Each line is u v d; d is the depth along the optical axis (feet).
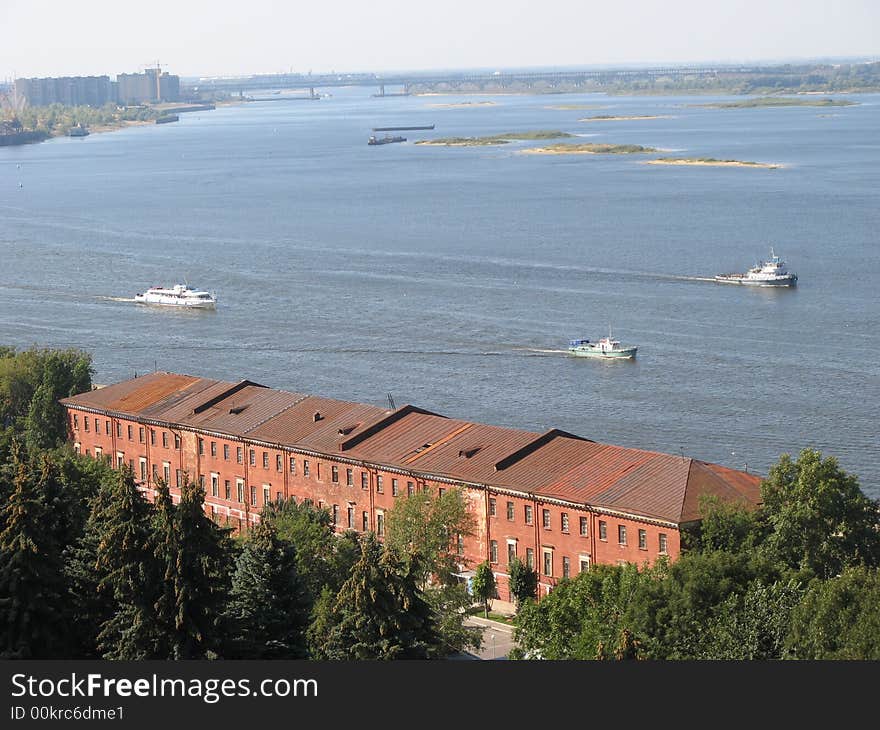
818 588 457.27
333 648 441.27
